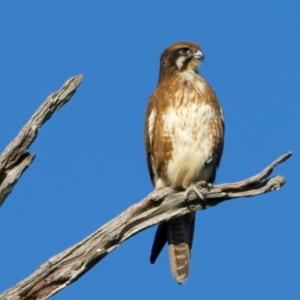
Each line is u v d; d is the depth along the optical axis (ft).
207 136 56.44
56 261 43.68
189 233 57.57
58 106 43.09
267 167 46.93
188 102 56.29
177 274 56.80
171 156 56.70
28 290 43.27
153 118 57.57
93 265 44.83
